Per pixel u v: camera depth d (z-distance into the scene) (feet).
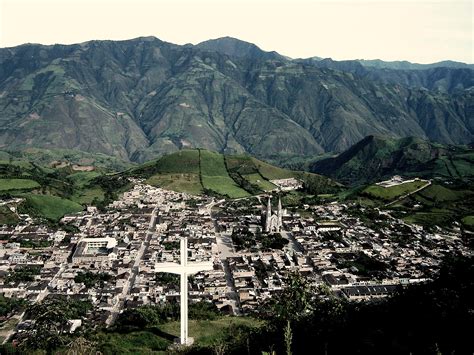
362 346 262.06
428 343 241.55
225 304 625.41
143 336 414.21
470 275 329.31
